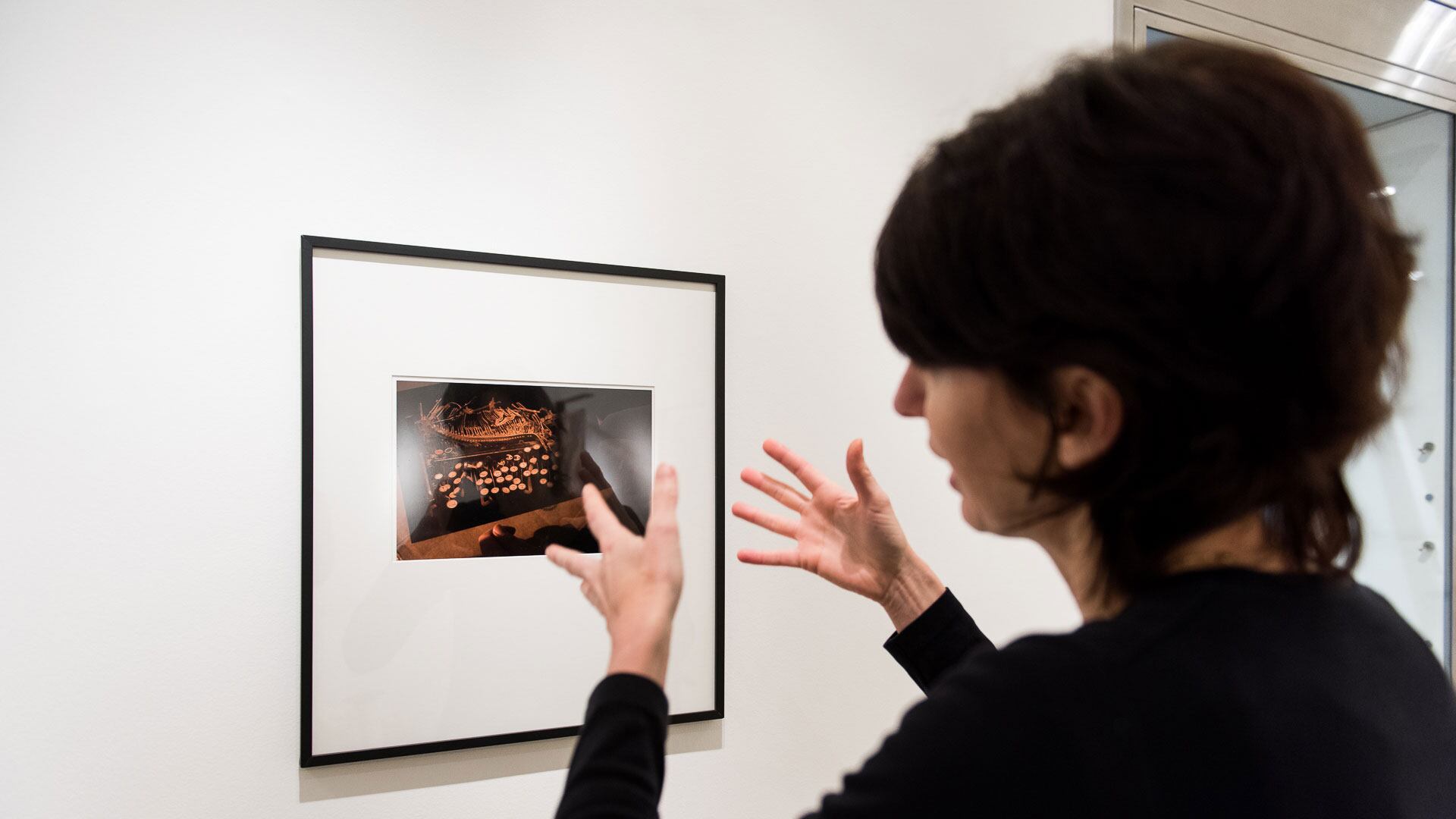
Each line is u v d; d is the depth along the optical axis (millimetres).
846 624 1248
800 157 1247
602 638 1097
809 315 1246
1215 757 353
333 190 994
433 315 1024
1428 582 1834
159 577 917
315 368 970
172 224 930
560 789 1088
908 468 1307
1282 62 404
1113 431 399
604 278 1109
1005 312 402
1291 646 388
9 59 875
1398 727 392
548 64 1101
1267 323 364
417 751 1003
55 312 887
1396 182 1824
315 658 964
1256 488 391
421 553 1012
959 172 429
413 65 1034
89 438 896
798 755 1210
